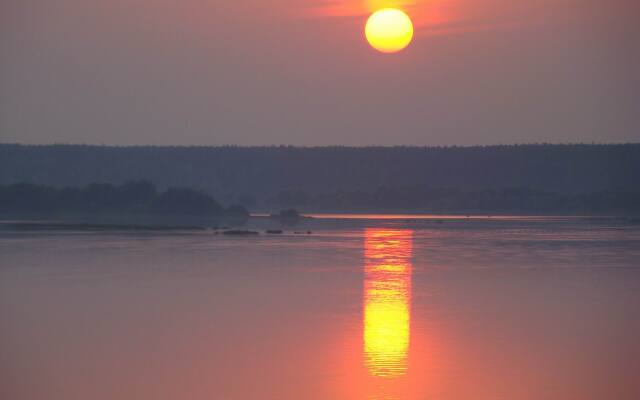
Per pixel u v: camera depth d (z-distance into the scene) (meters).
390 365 81.25
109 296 123.25
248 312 109.62
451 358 84.06
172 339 92.81
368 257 182.25
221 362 82.62
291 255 187.38
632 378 77.38
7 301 118.25
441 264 167.38
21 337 94.12
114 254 189.38
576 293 126.94
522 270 157.25
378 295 124.06
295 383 75.00
